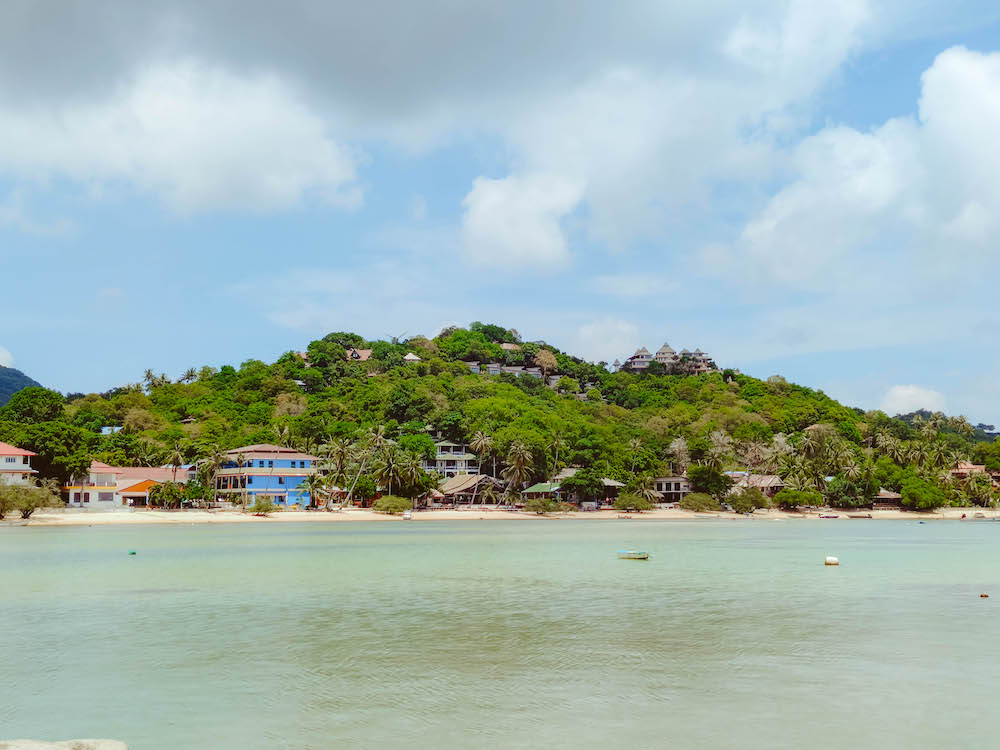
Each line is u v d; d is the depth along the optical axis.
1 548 89.81
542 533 126.44
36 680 31.73
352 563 75.25
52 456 151.25
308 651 36.50
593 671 32.94
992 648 37.03
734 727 26.03
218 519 152.12
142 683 31.25
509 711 27.69
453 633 40.56
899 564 75.50
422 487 178.88
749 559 80.62
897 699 29.00
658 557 82.81
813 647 37.25
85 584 59.38
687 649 36.84
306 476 179.00
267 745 24.55
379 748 24.22
